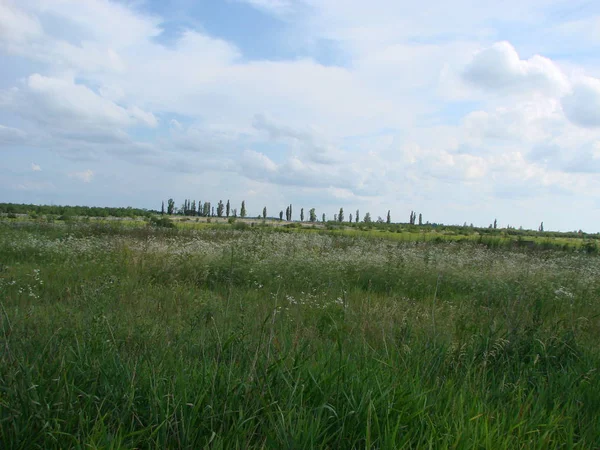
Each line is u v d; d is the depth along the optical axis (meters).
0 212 32.81
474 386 3.29
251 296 6.98
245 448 2.33
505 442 2.41
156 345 3.67
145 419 2.59
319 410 2.59
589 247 19.36
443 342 4.05
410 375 3.31
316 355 3.59
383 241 18.77
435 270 9.64
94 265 8.98
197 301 6.02
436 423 2.63
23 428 2.29
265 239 14.84
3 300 5.46
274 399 2.78
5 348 2.93
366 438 2.30
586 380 3.50
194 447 2.42
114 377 2.84
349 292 7.63
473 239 21.72
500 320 5.10
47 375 2.83
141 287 6.98
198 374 2.96
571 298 7.41
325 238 18.44
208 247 12.07
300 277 8.49
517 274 9.40
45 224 19.78
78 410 2.53
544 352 4.01
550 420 2.78
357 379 2.95
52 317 4.19
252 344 3.58
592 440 2.69
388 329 4.68
